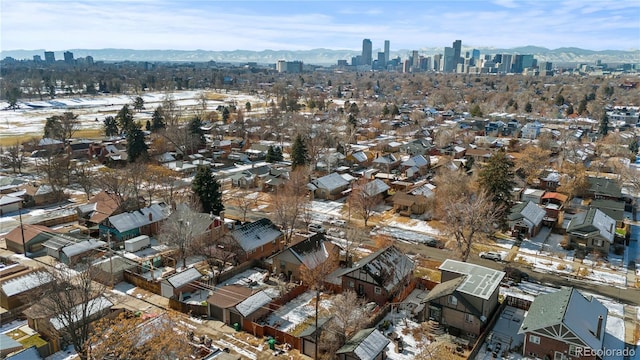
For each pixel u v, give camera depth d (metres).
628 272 53.00
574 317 36.31
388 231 65.38
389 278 45.53
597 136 131.50
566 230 61.97
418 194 74.88
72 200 77.19
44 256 54.50
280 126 140.38
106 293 46.06
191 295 46.03
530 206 67.31
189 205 61.91
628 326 41.47
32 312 38.56
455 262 47.03
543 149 105.69
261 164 106.00
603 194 78.38
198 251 52.06
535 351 36.53
